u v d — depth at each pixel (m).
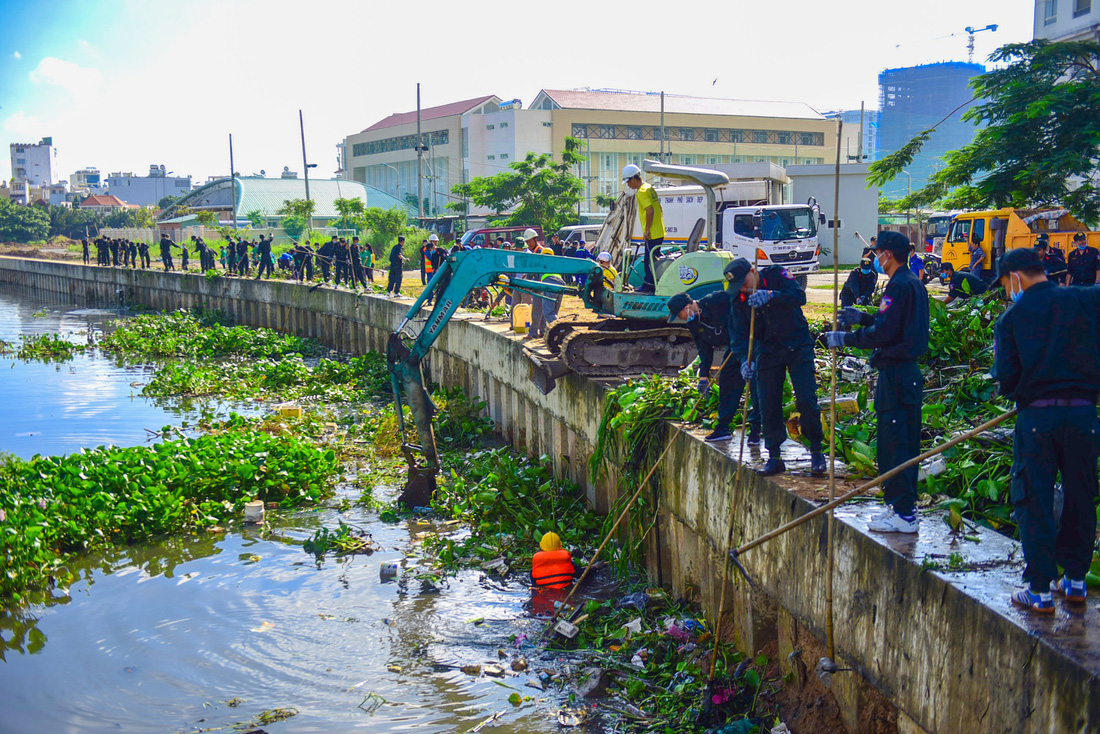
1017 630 4.09
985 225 27.06
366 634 8.88
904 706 4.99
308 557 11.14
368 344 28.33
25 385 24.72
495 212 59.44
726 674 7.07
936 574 4.74
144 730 7.11
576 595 9.66
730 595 7.71
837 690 5.86
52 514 11.62
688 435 8.38
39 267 64.62
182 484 13.06
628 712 7.13
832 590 5.75
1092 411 4.29
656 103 90.00
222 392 23.25
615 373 12.29
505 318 20.36
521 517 11.76
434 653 8.40
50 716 7.40
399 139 100.38
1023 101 26.92
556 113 84.38
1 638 8.95
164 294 48.44
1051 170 25.95
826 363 10.95
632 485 9.76
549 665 8.07
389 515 12.55
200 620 9.29
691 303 8.39
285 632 8.93
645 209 12.51
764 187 30.94
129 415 20.44
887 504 5.51
